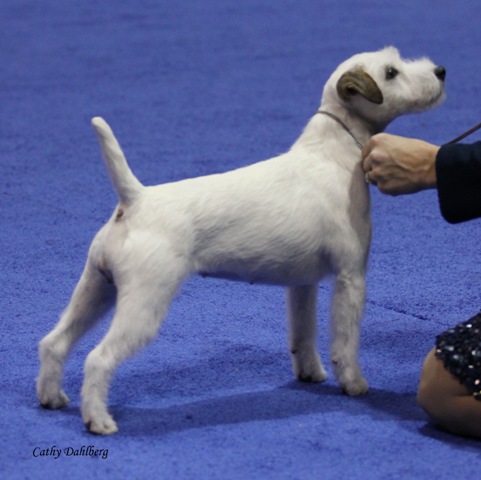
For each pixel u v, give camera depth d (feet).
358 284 11.21
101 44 38.47
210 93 29.84
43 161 22.93
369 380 11.93
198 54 36.06
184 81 31.65
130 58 35.58
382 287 15.01
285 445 10.09
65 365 12.25
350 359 11.35
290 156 11.26
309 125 11.47
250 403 11.24
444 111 26.53
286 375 12.12
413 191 10.99
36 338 13.14
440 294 14.66
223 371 12.19
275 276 11.07
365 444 10.10
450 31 38.55
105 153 10.29
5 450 10.03
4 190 20.61
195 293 14.90
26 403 11.26
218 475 9.43
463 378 9.93
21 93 30.37
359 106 11.24
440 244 16.97
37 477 9.48
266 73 32.42
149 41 38.96
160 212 10.33
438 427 10.54
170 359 12.51
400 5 46.39
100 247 10.46
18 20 44.55
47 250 16.89
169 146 23.77
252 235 10.67
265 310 14.23
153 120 26.61
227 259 10.71
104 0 50.57
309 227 10.87
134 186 10.41
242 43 37.91
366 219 11.19
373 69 11.18
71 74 33.09
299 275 11.14
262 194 10.77
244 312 14.15
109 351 10.23
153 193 10.49
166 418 10.80
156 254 10.15
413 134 24.22
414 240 17.22
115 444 10.15
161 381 11.86
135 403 11.24
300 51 35.83
